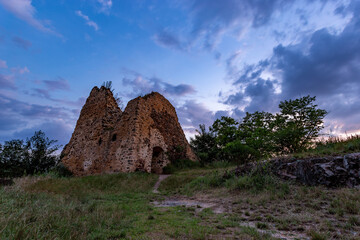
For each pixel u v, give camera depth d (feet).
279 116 57.36
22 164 50.24
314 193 21.15
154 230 13.74
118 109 74.69
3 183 27.68
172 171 59.93
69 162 70.03
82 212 16.96
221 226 14.42
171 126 75.77
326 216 15.87
